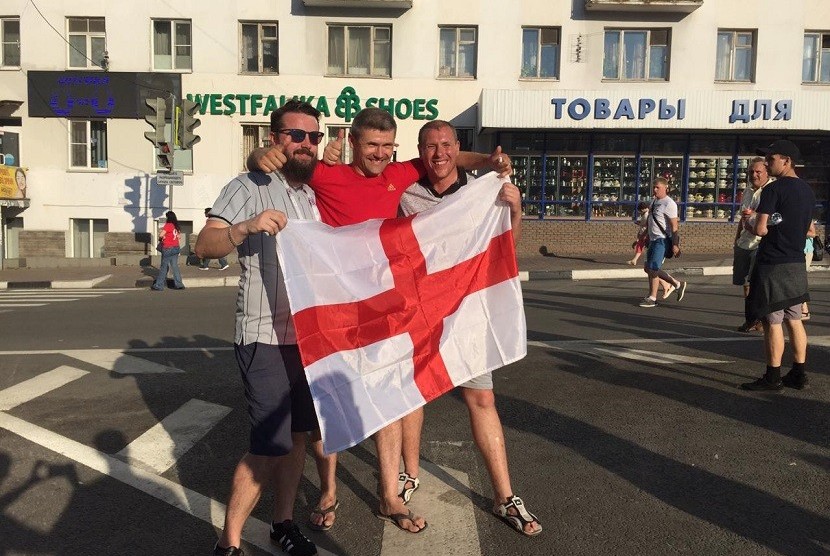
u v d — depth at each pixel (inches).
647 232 414.0
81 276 654.5
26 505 147.2
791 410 201.5
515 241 142.1
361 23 778.8
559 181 790.5
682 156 779.4
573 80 776.3
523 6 768.3
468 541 129.8
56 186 802.8
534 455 171.3
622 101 721.0
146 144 796.0
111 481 159.6
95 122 806.5
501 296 140.0
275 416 117.7
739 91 716.0
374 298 128.5
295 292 118.1
